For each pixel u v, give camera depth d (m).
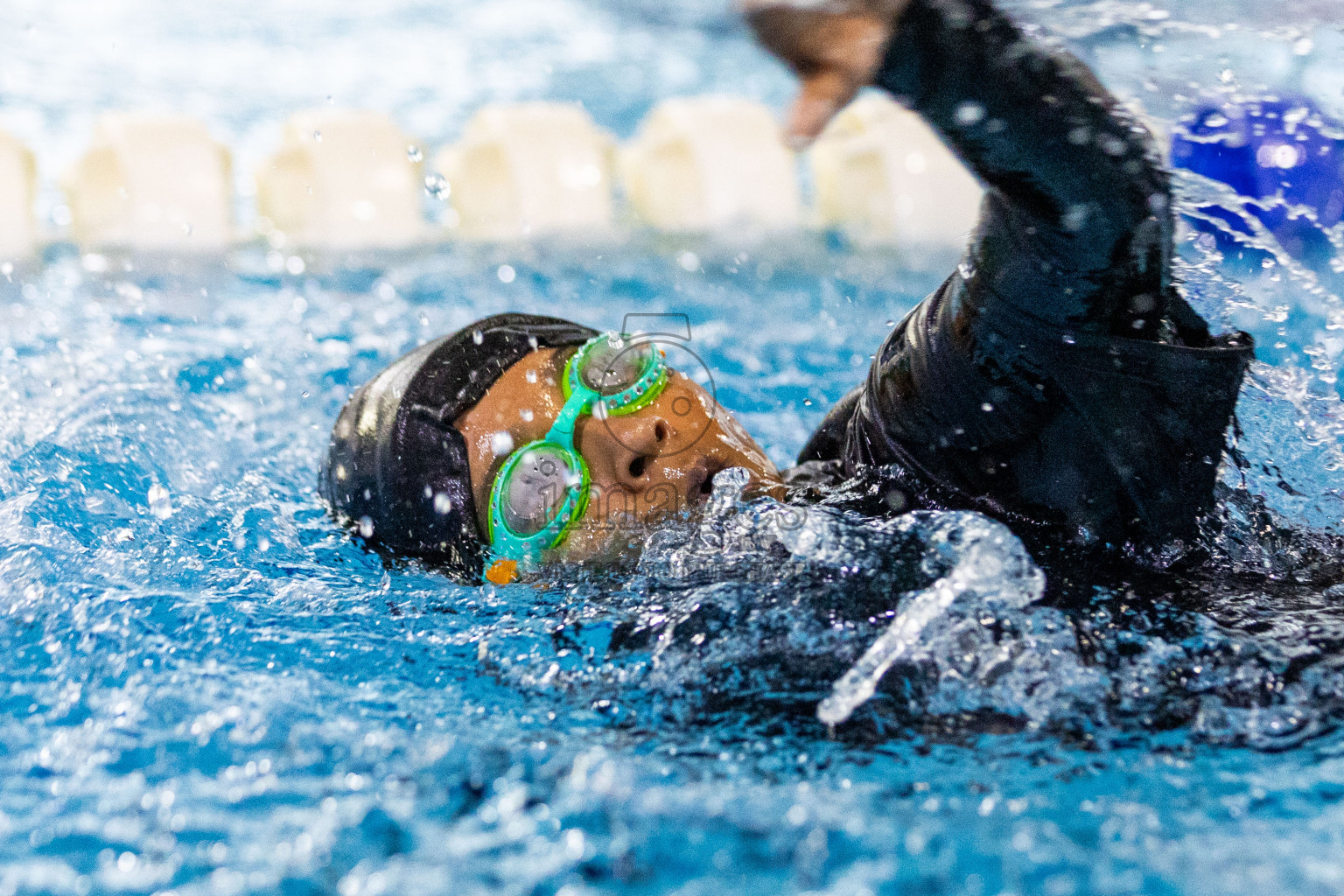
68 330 5.17
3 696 2.29
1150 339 2.33
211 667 2.36
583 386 2.51
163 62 11.27
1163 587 2.29
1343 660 2.05
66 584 2.71
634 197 8.24
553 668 2.25
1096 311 2.26
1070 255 2.20
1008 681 2.03
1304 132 5.17
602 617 2.35
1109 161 2.16
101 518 3.15
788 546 2.35
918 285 6.62
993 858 1.67
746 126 8.26
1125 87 3.53
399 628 2.46
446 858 1.74
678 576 2.38
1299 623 2.16
